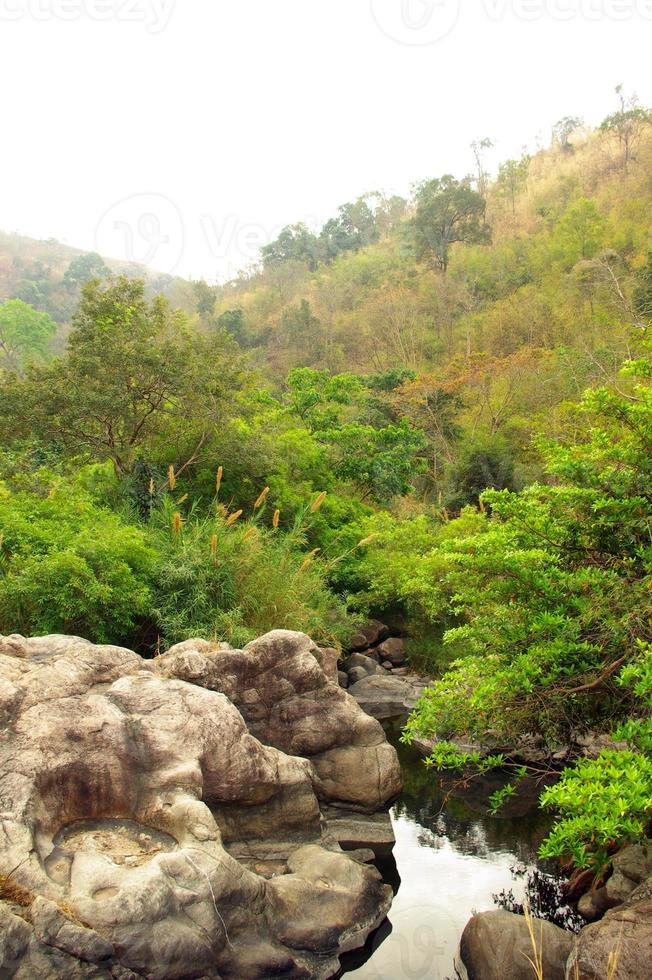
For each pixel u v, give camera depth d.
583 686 6.60
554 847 5.20
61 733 6.37
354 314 55.00
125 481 14.30
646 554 6.71
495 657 7.24
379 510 23.14
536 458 26.20
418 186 63.06
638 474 7.19
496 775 9.58
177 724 6.86
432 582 13.94
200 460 16.06
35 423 14.44
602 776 5.12
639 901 5.70
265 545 12.95
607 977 4.98
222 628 10.67
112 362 14.47
